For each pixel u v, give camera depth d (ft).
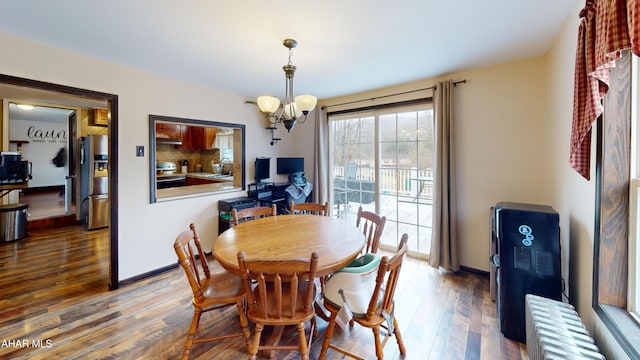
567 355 3.86
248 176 13.21
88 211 15.33
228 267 5.13
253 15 5.82
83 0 5.24
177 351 5.92
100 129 16.72
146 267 9.62
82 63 7.89
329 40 7.04
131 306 7.72
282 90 11.91
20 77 6.81
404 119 11.46
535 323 4.65
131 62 8.53
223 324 6.90
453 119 9.62
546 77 8.11
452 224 9.71
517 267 6.19
